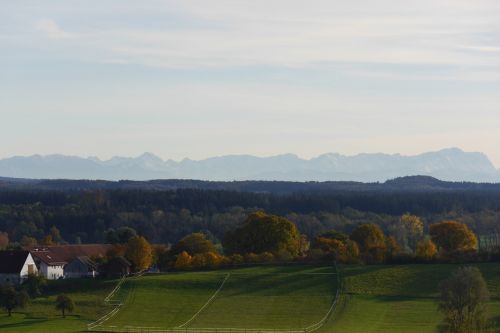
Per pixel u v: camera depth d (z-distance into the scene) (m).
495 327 125.75
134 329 134.62
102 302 156.25
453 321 111.38
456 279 111.94
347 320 141.00
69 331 132.38
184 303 155.25
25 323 139.88
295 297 157.88
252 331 133.75
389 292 159.62
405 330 132.62
